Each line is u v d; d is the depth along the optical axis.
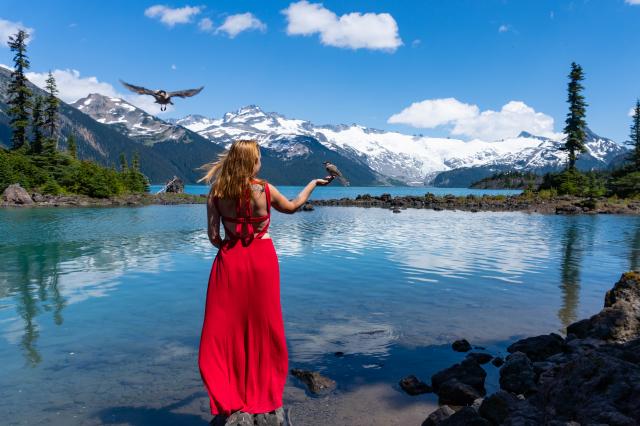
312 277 11.20
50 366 5.56
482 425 3.88
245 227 4.12
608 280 10.97
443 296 9.30
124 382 5.14
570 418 3.67
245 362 4.16
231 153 4.05
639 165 78.50
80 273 11.44
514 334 7.00
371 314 7.97
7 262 13.06
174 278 10.87
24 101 72.19
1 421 4.22
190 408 4.56
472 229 24.98
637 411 3.42
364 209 47.00
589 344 5.88
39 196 52.53
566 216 37.41
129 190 81.38
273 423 4.12
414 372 5.62
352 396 4.96
